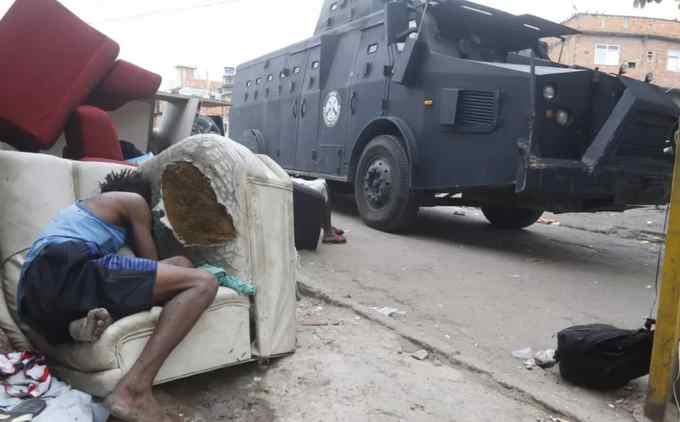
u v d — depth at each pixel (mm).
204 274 2389
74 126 4180
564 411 2486
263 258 2754
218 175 2688
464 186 5586
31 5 4012
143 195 2783
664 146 5438
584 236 7637
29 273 2252
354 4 7742
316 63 8211
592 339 2740
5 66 3938
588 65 28062
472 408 2504
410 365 2898
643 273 5352
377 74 6750
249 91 10695
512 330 3617
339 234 6172
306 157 8438
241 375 2705
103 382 2166
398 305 4055
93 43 4277
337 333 3293
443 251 5930
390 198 6461
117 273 2258
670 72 27969
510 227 7805
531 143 4910
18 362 2309
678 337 2451
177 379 2549
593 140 5062
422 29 6102
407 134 6133
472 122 5473
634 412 2592
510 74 5121
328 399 2496
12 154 2736
